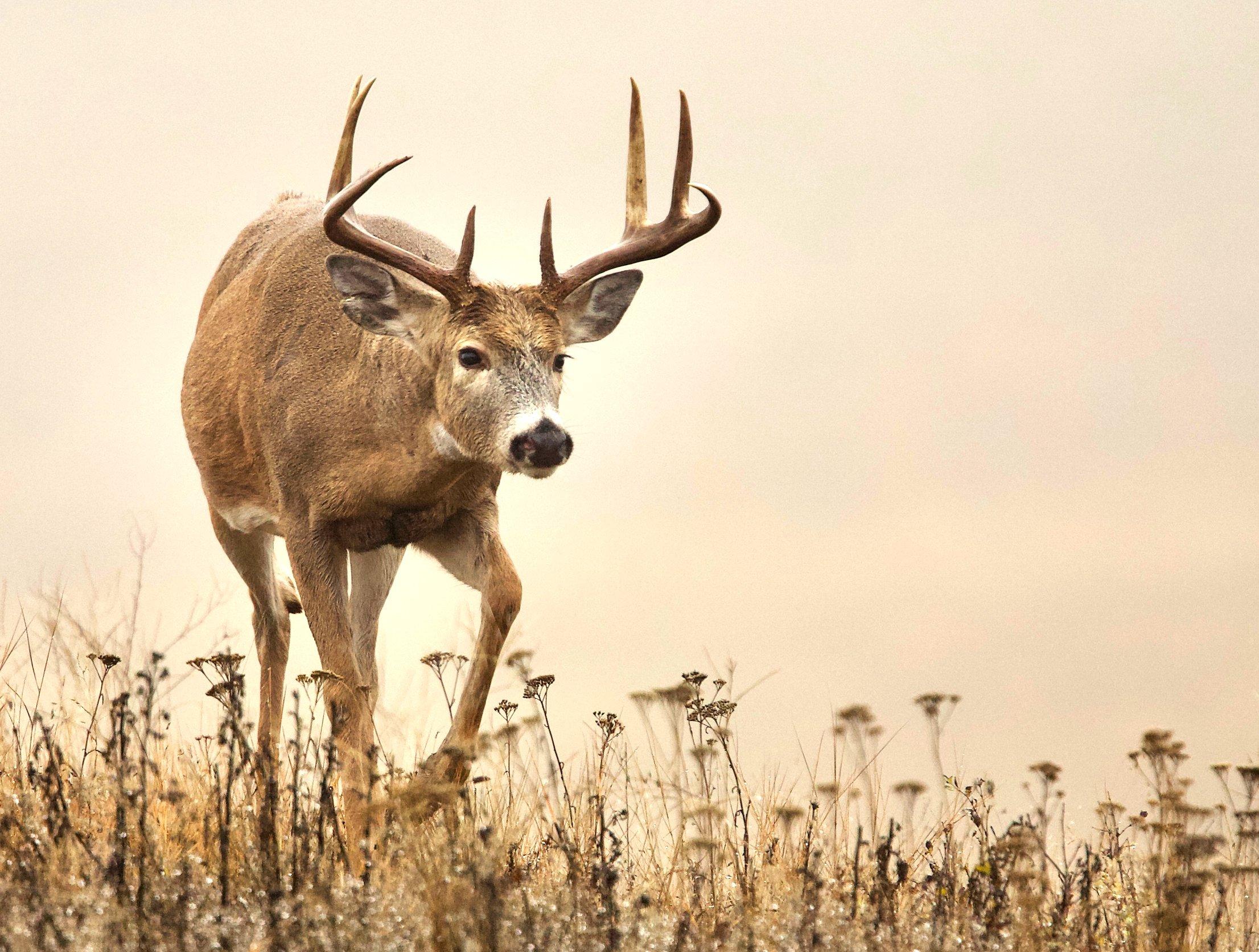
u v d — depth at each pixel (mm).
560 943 13953
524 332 22953
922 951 14836
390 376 23609
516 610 23531
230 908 14383
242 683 17188
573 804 18156
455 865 14859
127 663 19375
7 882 14367
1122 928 16703
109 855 15516
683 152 24594
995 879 16156
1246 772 16469
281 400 24766
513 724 17250
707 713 18203
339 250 25391
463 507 24484
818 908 15531
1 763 19375
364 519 24281
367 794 18188
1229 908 16703
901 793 16797
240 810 16750
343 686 22516
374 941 13664
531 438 22234
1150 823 16797
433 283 23016
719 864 17141
